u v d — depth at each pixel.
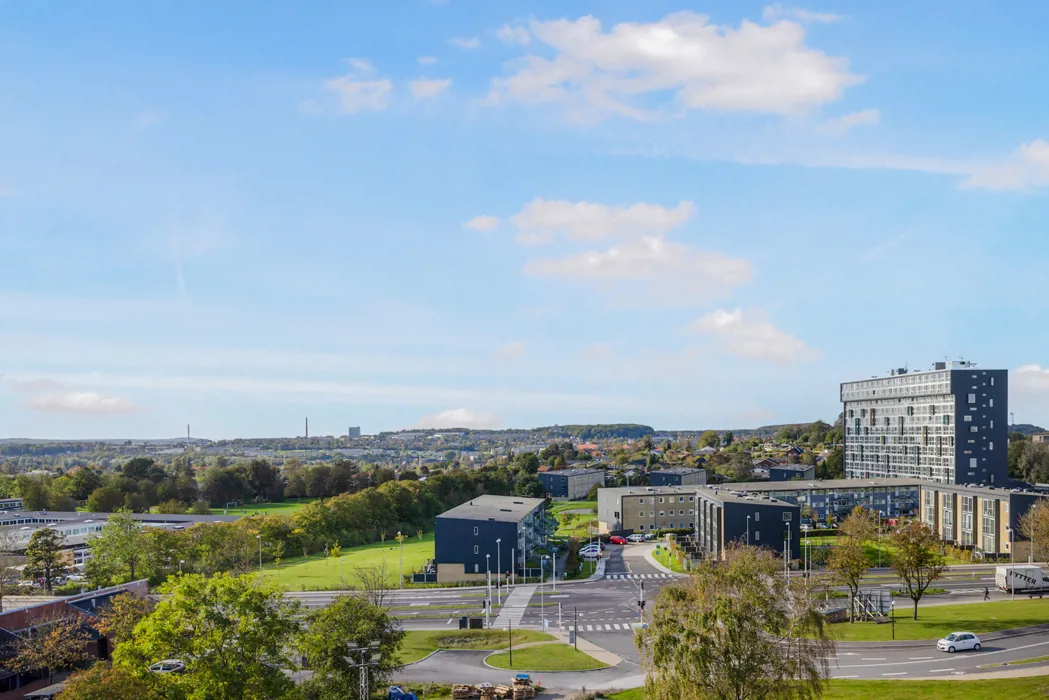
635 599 107.00
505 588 117.25
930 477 190.12
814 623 50.62
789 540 124.38
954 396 181.25
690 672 47.34
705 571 51.66
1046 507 117.81
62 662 74.25
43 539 126.38
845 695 60.53
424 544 171.88
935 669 68.06
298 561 150.12
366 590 89.69
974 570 122.25
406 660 78.94
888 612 89.12
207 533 140.88
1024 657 70.69
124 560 129.62
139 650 51.88
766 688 47.00
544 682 71.25
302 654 69.00
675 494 174.38
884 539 133.38
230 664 51.38
